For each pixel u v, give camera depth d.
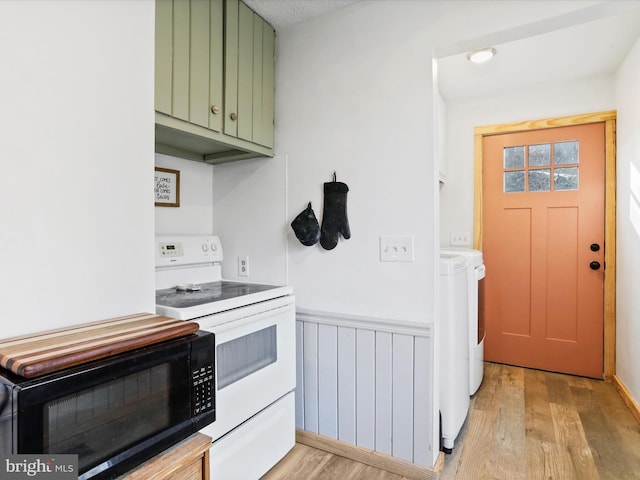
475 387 2.50
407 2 1.69
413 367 1.69
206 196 2.25
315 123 1.94
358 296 1.82
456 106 3.16
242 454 1.52
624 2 1.29
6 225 0.86
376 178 1.77
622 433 2.01
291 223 1.93
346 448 1.84
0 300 0.85
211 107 1.63
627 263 2.40
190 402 0.93
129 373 0.80
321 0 1.78
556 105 2.81
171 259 1.87
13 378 0.67
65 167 0.97
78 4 0.99
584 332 2.80
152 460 0.85
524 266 2.98
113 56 1.08
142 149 1.16
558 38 2.14
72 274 0.98
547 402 2.39
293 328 1.84
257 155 2.02
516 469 1.72
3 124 0.85
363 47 1.80
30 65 0.90
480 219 3.09
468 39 1.55
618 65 2.50
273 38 2.04
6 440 0.65
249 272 2.15
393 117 1.73
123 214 1.10
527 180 2.96
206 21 1.60
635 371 2.25
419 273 1.68
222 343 1.43
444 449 1.85
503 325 3.07
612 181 2.65
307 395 1.97
